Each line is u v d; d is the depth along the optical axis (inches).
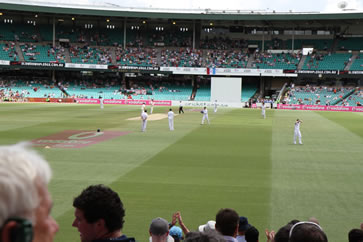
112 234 115.9
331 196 545.3
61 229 398.3
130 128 1371.8
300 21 3462.1
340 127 1550.2
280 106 3041.3
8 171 50.8
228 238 181.9
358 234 215.6
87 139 1080.8
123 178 631.8
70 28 3656.5
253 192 561.3
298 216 455.8
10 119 1605.6
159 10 3398.1
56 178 622.5
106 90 3403.1
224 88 3120.1
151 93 3373.5
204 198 526.0
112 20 3693.4
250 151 930.1
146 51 3567.9
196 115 2076.8
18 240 48.4
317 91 3216.0
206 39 3713.1
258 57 3481.8
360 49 3464.6
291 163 789.9
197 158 824.3
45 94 3208.7
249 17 3307.1
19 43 3432.6
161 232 199.2
